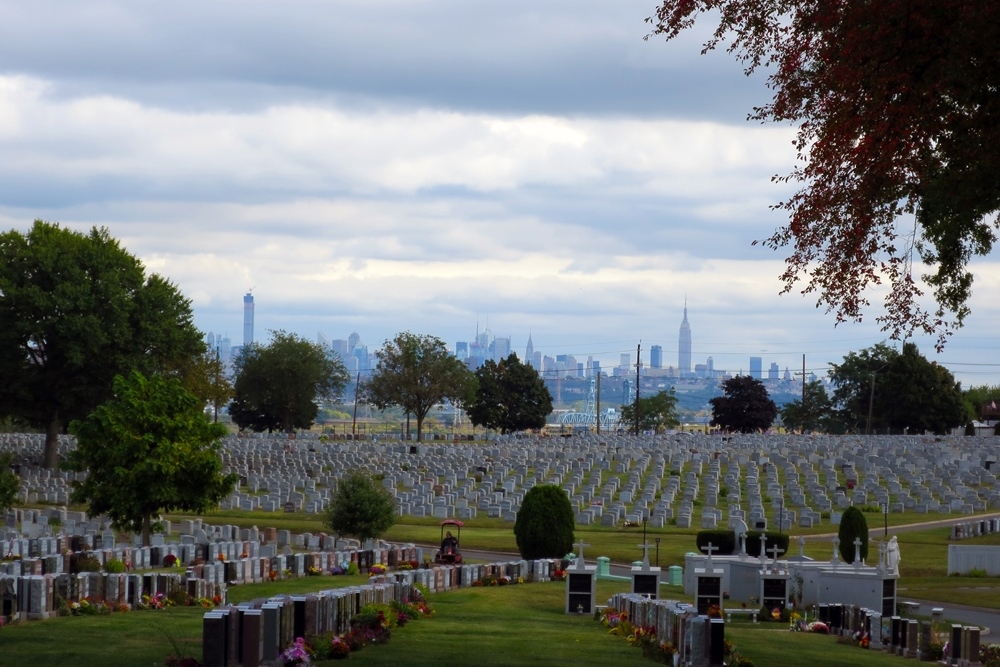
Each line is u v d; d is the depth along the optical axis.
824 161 19.78
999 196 20.86
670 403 190.62
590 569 32.09
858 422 158.12
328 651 20.42
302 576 38.50
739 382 155.88
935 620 31.44
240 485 78.38
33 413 87.00
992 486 79.94
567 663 21.06
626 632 26.09
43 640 22.09
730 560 37.50
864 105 19.38
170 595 29.53
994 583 44.53
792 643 28.02
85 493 46.28
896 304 20.48
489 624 27.75
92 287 84.38
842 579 34.53
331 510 48.50
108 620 25.52
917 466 89.56
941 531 60.22
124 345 85.62
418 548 44.31
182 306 91.19
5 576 27.16
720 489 73.50
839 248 20.12
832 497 73.88
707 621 21.08
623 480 82.31
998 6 17.88
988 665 25.72
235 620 18.17
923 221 22.78
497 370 162.50
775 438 127.75
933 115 19.28
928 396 146.38
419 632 25.05
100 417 46.34
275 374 144.00
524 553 43.66
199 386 112.88
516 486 77.06
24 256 83.38
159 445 45.84
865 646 28.69
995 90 19.52
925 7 18.34
